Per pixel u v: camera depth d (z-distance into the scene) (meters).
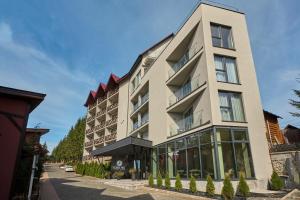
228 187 11.32
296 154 13.88
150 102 25.00
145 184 19.61
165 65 22.45
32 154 9.53
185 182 16.25
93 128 45.41
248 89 16.02
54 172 42.91
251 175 13.87
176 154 18.20
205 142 14.91
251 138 14.67
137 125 29.75
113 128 39.16
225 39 17.36
